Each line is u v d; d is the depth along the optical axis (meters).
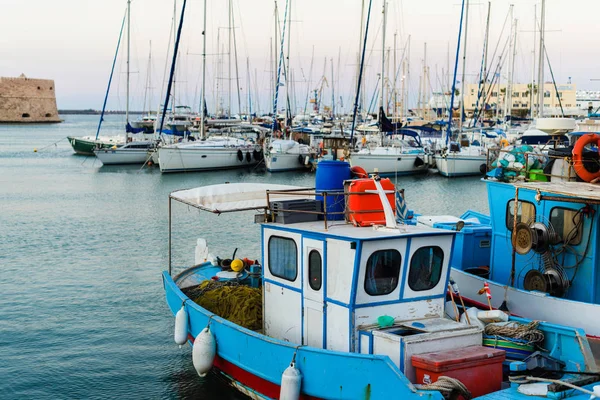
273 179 54.25
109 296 20.44
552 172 13.23
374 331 9.75
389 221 10.26
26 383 14.11
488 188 13.97
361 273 9.81
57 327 17.62
